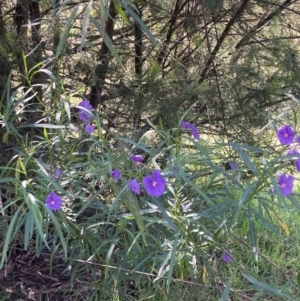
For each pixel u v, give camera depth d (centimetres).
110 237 79
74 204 78
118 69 103
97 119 70
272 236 104
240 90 108
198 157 77
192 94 100
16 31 100
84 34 62
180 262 77
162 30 109
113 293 81
